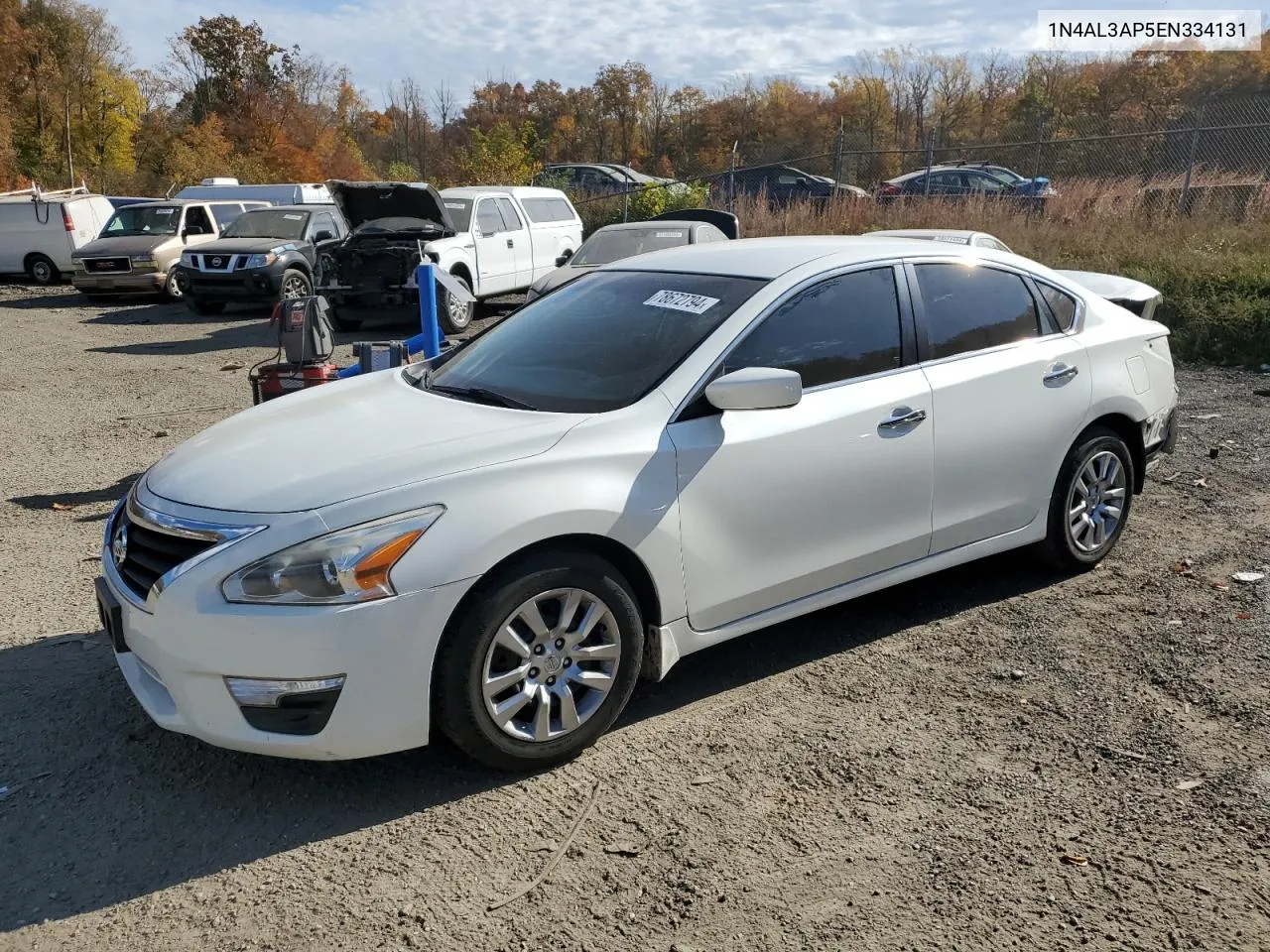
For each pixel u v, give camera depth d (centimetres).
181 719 309
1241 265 1287
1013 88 5050
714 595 363
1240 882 274
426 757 345
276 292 1586
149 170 5522
